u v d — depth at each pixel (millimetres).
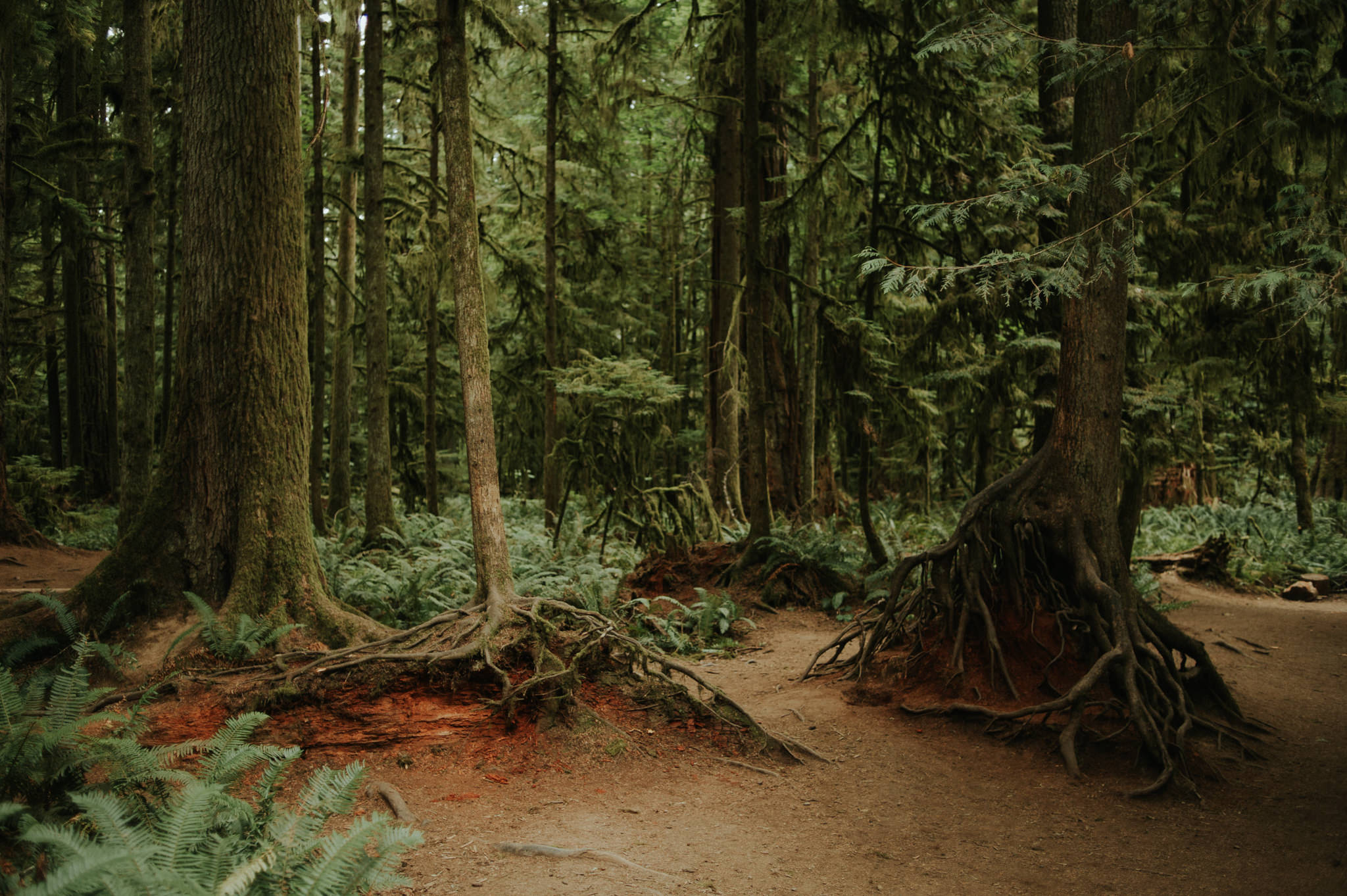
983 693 6441
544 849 3873
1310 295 4199
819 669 7730
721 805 4766
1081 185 4770
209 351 6504
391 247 15219
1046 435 8781
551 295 14188
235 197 6523
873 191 10258
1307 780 5500
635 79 13711
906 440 13844
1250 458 20719
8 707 3645
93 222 16125
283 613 6246
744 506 15430
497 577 6281
